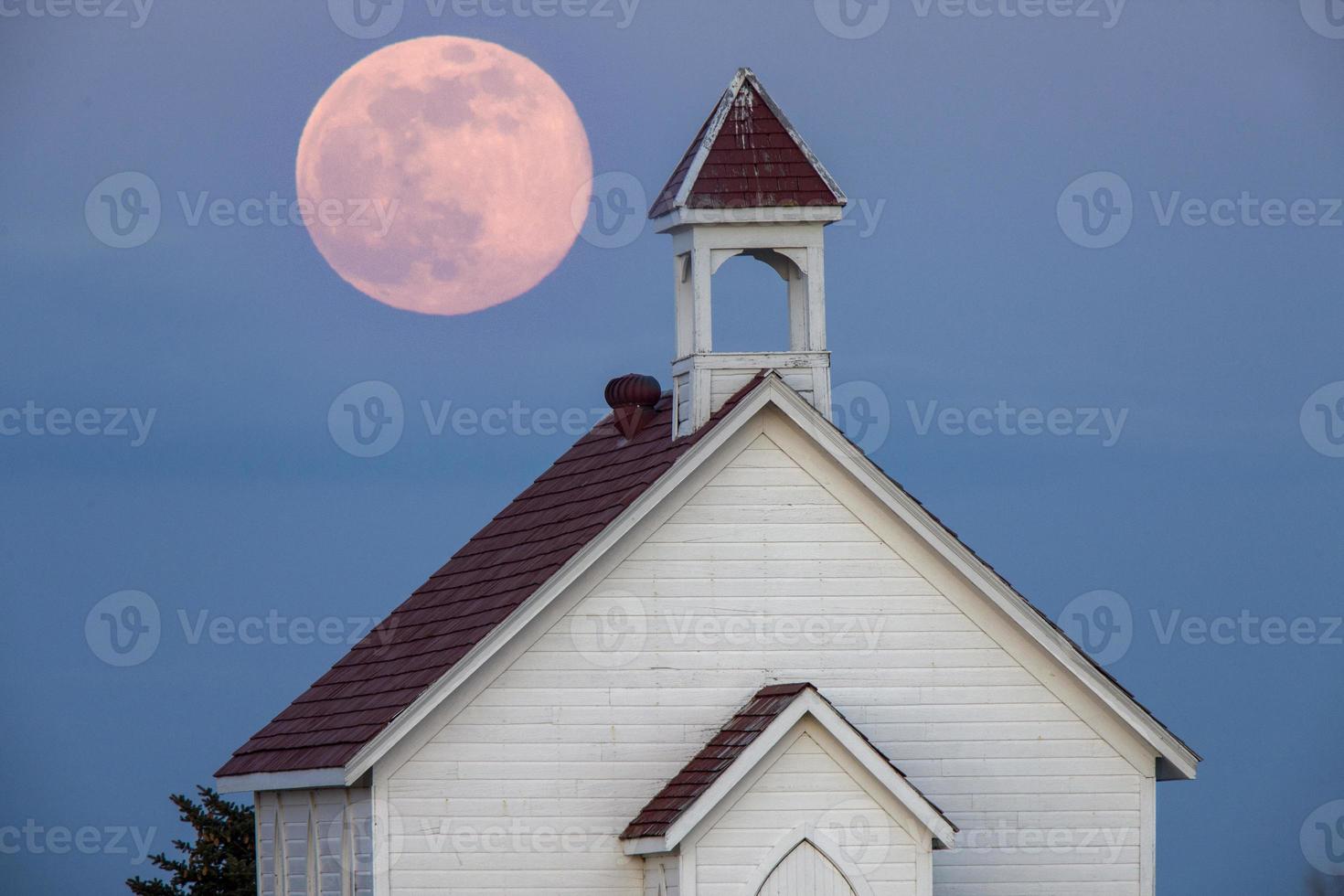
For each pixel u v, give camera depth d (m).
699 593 120.94
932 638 122.25
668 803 115.50
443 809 118.69
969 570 121.75
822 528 121.88
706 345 124.25
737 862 112.81
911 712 121.88
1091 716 123.06
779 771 113.38
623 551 120.50
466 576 135.00
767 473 121.81
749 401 120.25
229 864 164.12
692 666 120.56
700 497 121.31
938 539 121.56
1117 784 123.00
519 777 119.00
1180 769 124.00
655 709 120.00
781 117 127.44
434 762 118.88
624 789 119.31
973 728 122.19
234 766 133.75
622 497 121.56
